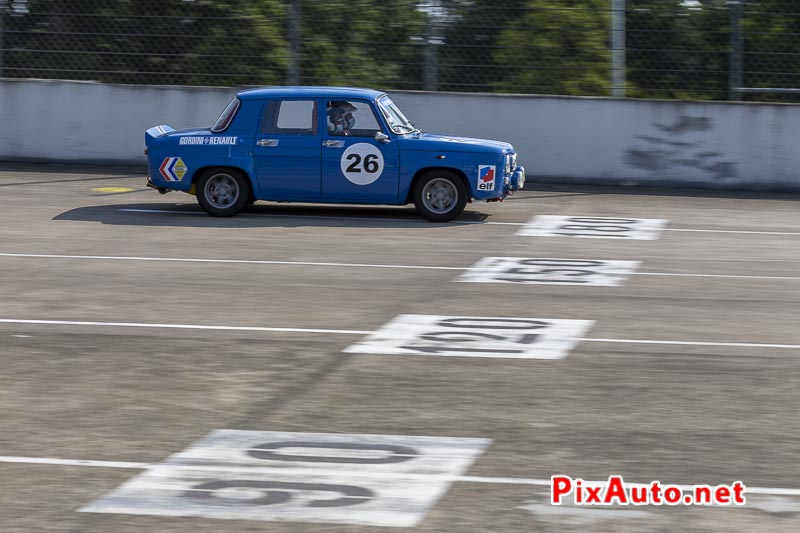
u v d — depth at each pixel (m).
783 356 23.83
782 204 47.31
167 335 25.28
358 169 41.09
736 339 25.25
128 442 18.39
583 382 21.78
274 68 54.06
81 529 15.04
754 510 15.66
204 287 30.36
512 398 20.75
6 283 30.59
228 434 18.78
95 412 19.94
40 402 20.48
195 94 53.59
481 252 35.84
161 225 40.00
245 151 41.28
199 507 15.75
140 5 54.31
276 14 53.78
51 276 31.55
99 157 54.44
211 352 23.89
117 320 26.64
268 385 21.56
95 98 54.06
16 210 42.44
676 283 31.48
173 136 41.72
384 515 15.45
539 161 52.31
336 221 41.47
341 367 22.78
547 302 28.91
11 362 23.06
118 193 47.06
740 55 51.62
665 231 40.16
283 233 38.78
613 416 19.73
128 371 22.47
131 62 54.66
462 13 52.94
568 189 50.56
